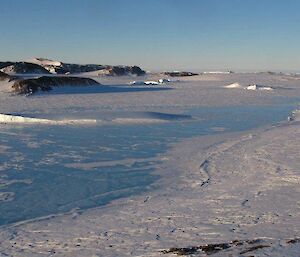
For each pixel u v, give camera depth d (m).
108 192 13.17
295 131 24.56
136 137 24.62
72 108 42.69
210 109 42.09
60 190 13.43
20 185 14.01
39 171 16.05
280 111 40.03
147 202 11.75
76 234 9.08
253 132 25.84
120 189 13.52
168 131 27.03
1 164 17.23
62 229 9.57
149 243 8.02
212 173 15.07
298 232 7.86
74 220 10.34
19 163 17.48
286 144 19.97
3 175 15.38
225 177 14.27
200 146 21.14
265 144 20.31
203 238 8.03
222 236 8.05
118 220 10.02
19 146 21.66
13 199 12.41
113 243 8.22
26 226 9.96
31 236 9.12
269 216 9.27
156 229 8.96
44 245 8.42
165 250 7.34
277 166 15.17
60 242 8.55
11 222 10.42
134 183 14.26
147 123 30.81
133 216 10.29
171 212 10.34
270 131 25.36
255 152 18.31
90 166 16.94
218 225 8.87
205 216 9.71
